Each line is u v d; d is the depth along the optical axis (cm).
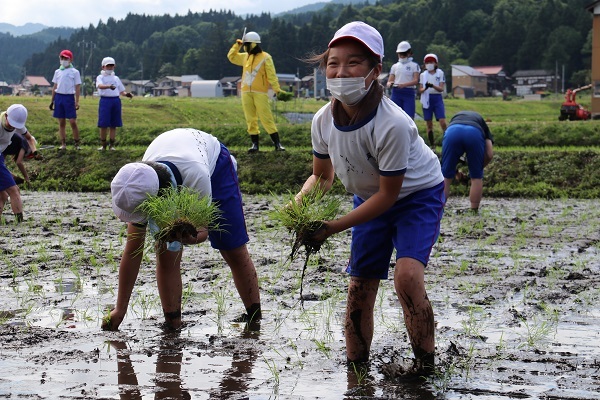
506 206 1487
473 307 654
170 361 503
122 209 515
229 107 4659
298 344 546
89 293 708
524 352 521
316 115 492
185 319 614
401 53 1764
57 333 568
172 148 544
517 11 17750
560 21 15538
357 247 499
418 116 3406
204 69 16000
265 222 1221
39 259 882
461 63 16050
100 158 1841
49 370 479
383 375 477
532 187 1681
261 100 1745
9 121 1141
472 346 522
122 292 581
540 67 15362
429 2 18925
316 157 507
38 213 1334
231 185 592
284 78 13012
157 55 19675
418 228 479
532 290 728
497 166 1758
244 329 587
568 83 14662
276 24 15662
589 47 14325
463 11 17788
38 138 2333
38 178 1806
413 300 471
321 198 488
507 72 15925
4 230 1126
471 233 1124
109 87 1830
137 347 536
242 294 617
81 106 3441
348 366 496
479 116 1284
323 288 735
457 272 818
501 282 764
